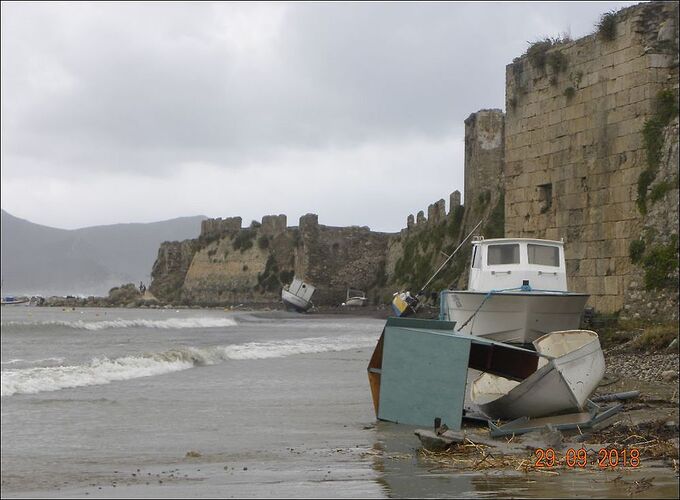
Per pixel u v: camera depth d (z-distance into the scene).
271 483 13.43
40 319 106.50
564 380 18.41
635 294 33.97
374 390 21.20
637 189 34.84
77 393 26.70
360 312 115.94
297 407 23.78
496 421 19.41
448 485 12.66
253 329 75.75
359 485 12.93
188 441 18.64
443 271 88.75
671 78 34.62
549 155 39.75
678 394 22.14
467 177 87.94
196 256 161.25
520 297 25.39
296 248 140.75
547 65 39.69
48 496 12.85
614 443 15.97
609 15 36.34
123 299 182.62
